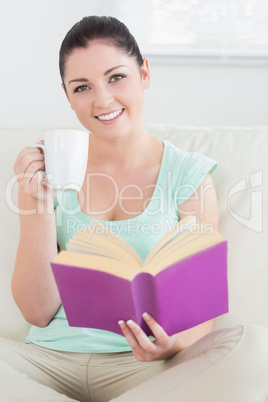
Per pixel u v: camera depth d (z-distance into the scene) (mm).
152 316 990
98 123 1303
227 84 2938
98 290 960
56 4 2840
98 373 1210
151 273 927
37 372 1221
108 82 1273
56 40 2871
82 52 1256
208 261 958
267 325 1366
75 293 986
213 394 947
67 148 1057
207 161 1390
